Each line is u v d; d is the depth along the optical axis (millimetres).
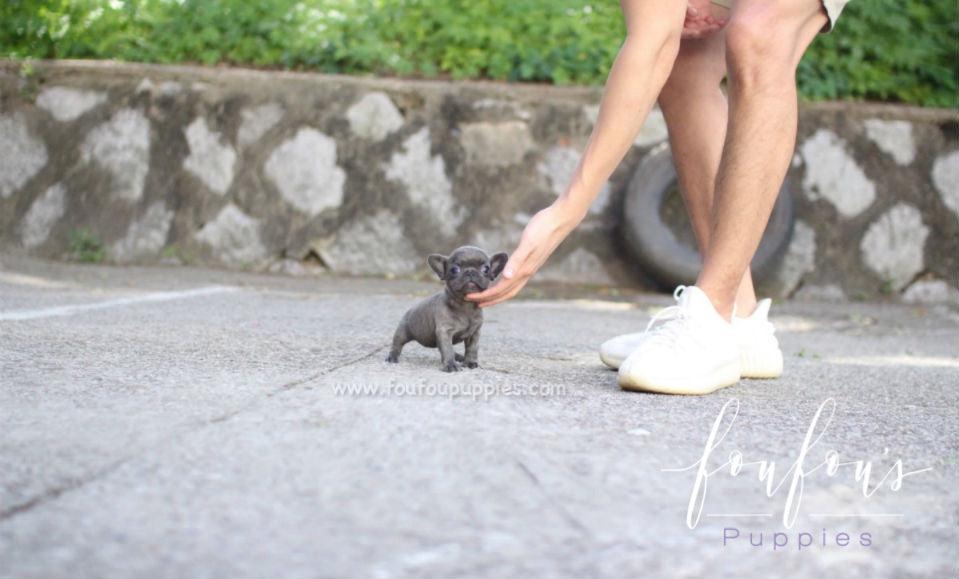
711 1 3238
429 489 1671
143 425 2029
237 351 3195
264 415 2156
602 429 2199
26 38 8695
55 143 8234
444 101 8125
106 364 2803
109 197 8094
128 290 6168
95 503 1538
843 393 3059
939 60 8703
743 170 2908
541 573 1343
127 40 8750
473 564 1358
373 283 7445
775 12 2871
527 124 8086
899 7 8633
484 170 8023
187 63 8617
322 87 8172
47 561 1308
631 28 2893
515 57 8500
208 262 7969
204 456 1812
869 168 8047
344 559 1355
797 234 7945
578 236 7945
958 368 4023
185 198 8062
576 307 6602
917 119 8133
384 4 8703
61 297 5398
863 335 5742
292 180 8023
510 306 6387
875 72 8586
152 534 1419
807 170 8023
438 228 7957
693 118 3465
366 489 1657
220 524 1471
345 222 7969
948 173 8070
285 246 7945
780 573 1404
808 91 8398
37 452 1796
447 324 2980
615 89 2885
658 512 1628
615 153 2920
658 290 7785
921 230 8000
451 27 8539
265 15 8680
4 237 8070
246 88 8195
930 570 1435
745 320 3348
